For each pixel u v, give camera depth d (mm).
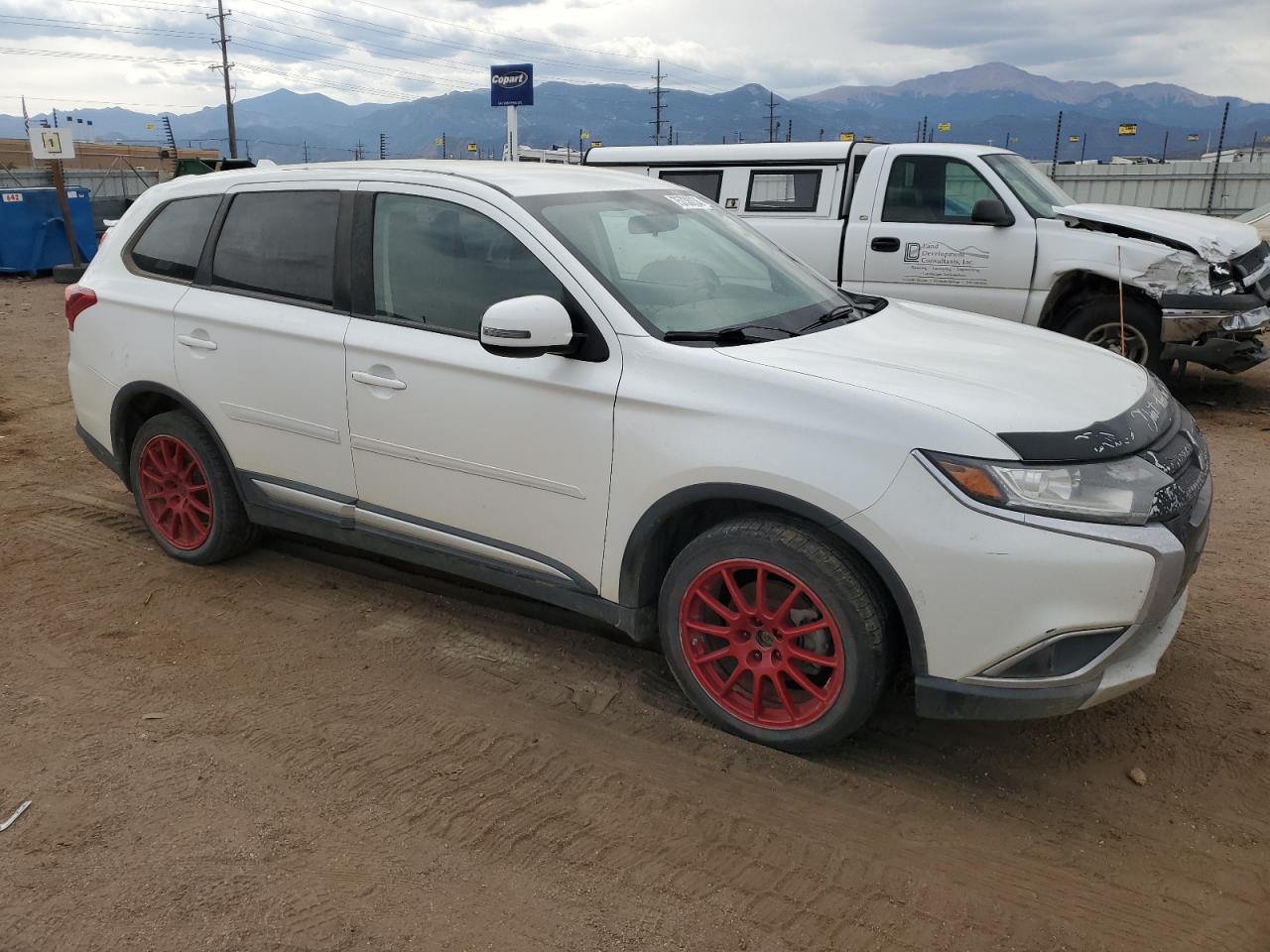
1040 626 2682
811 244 8453
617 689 3607
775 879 2641
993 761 3188
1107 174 33406
